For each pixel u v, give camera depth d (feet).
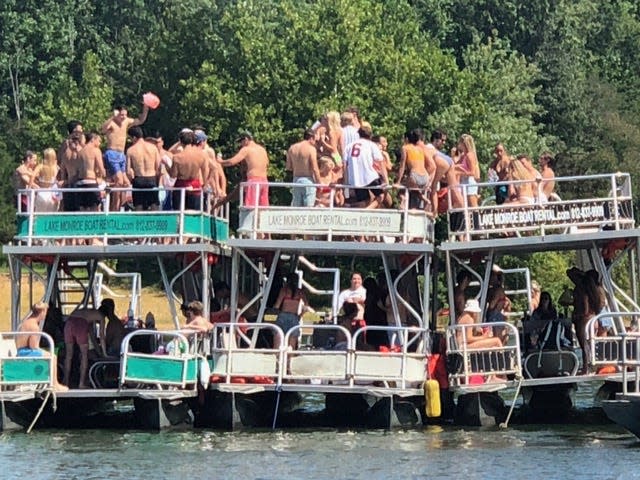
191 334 103.55
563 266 208.03
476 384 105.09
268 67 234.99
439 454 92.68
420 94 238.89
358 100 228.22
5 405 104.22
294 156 108.17
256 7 265.54
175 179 108.17
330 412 114.11
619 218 106.22
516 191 112.06
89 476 85.35
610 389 115.14
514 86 268.82
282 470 86.99
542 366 106.73
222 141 236.43
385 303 110.01
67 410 110.93
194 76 247.09
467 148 111.75
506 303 110.42
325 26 238.27
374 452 93.61
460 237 108.37
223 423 104.42
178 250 106.32
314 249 106.52
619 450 93.71
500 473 85.61
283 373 103.65
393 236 106.42
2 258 264.11
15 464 89.61
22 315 199.82
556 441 98.12
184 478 84.64
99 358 107.14
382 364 103.55
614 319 107.34
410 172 107.45
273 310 112.98
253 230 106.52
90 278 117.29
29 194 107.65
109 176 111.45
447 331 106.32
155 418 103.65
